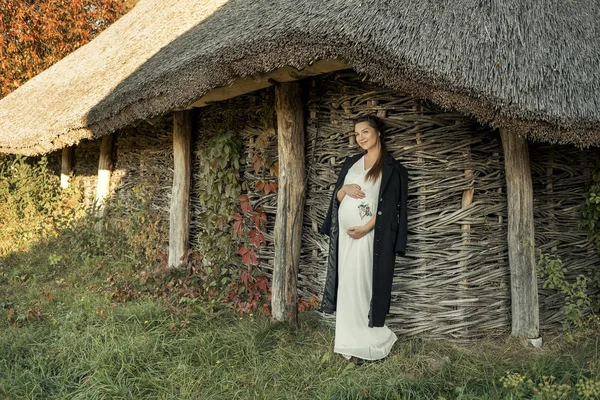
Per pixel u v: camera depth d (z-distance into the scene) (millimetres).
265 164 4504
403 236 3371
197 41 4504
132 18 8492
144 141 6594
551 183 3902
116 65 6398
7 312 4457
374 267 3303
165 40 5828
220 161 4781
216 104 5172
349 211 3428
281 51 3254
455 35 3141
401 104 3682
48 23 11703
